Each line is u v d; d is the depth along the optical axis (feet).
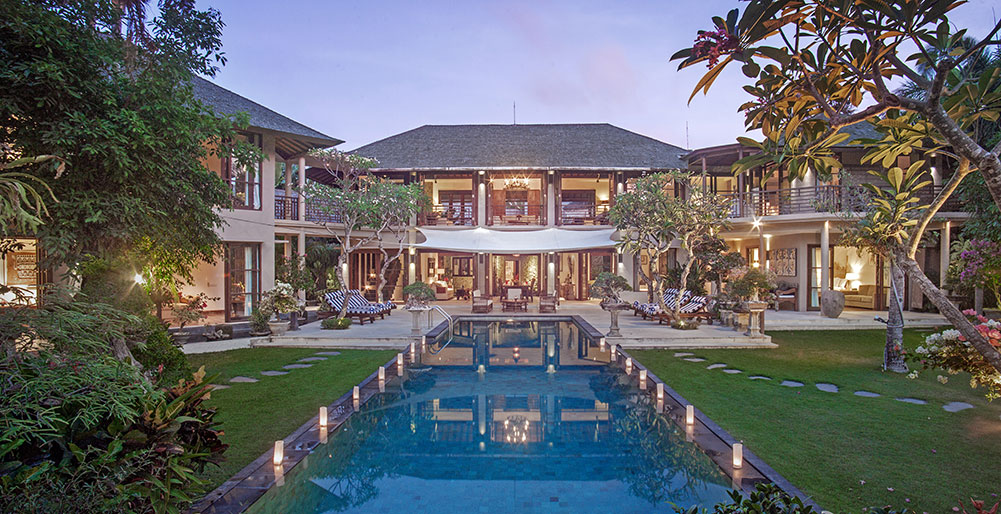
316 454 22.82
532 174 91.91
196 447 16.51
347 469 22.15
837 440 23.21
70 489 12.11
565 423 28.04
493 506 18.74
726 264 62.54
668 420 27.20
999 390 18.16
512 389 34.99
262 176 61.98
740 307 55.31
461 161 91.97
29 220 14.58
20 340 14.52
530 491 19.98
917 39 9.09
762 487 11.85
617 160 91.91
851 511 16.42
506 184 97.19
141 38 28.96
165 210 28.12
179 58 29.30
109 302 26.68
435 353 48.32
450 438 25.84
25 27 20.48
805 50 10.61
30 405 12.44
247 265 61.21
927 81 9.64
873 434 23.95
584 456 23.54
